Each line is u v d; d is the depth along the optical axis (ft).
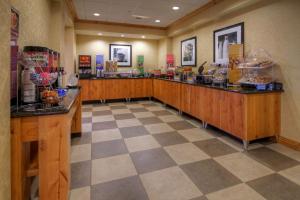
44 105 4.93
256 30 10.77
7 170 3.80
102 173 6.89
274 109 9.45
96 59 21.12
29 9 7.32
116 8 15.01
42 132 4.33
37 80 5.25
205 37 15.67
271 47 9.93
